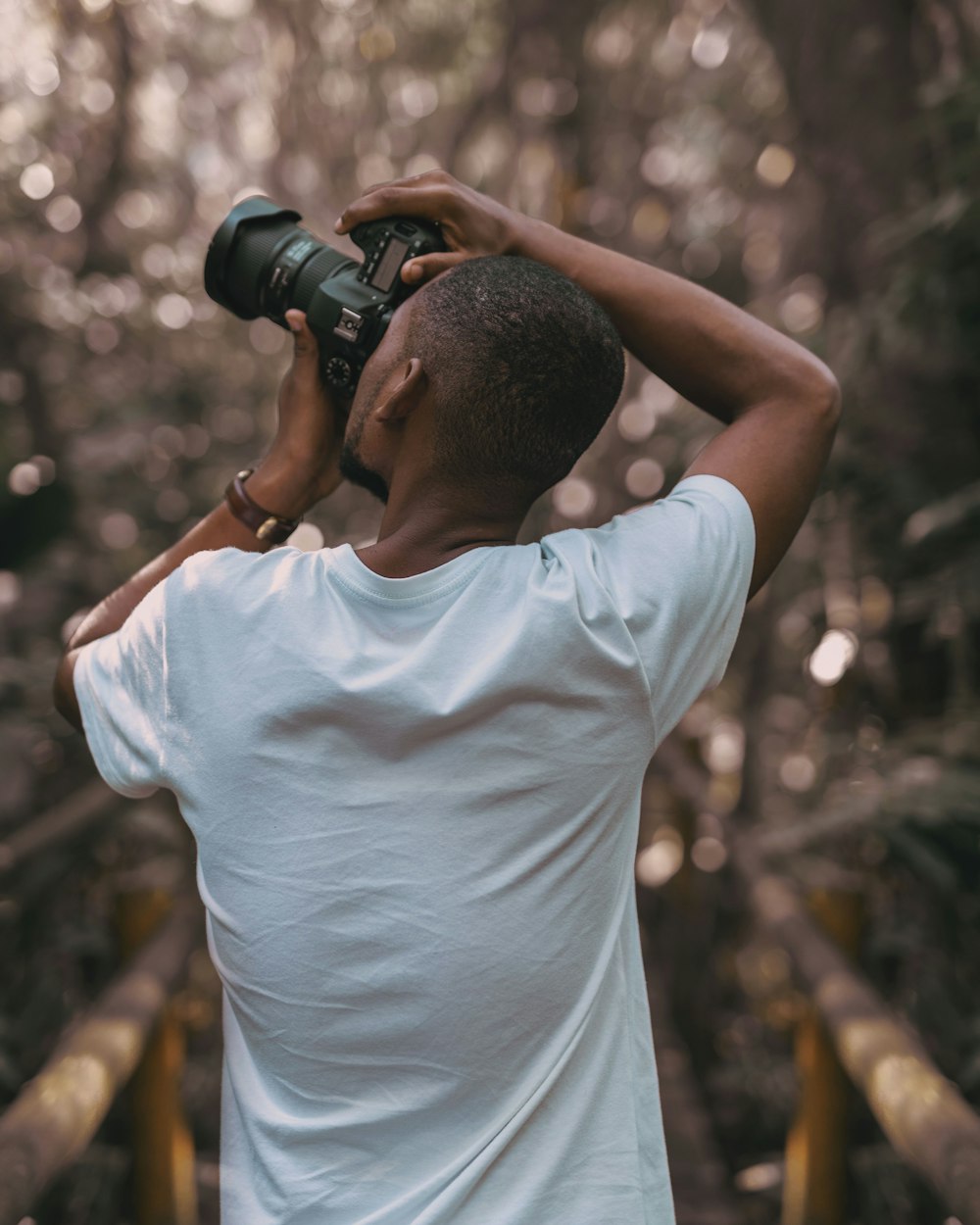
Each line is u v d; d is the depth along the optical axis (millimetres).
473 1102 875
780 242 4758
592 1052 906
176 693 907
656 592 914
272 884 876
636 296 1049
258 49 5426
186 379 5172
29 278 4289
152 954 2420
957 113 2740
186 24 5168
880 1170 2578
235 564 926
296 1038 884
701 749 4840
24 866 2900
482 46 5445
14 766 3479
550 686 875
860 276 3314
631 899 966
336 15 5352
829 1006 2160
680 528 949
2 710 3504
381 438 954
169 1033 2607
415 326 934
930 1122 1559
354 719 870
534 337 904
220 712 888
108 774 951
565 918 889
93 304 4586
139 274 4949
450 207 1028
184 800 910
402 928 865
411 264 997
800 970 2467
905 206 3191
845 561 3463
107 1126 2725
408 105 5598
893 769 2898
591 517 5336
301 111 5441
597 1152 891
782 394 1032
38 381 4246
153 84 5234
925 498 3008
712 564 942
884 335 3023
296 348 1060
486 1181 869
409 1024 868
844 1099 2648
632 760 910
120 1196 2639
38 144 4469
